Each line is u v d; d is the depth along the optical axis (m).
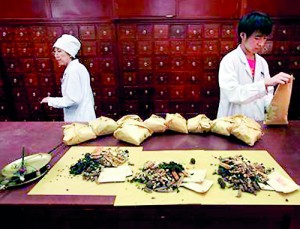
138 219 0.84
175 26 2.71
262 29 1.34
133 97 3.00
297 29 2.67
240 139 1.16
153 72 2.89
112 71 2.90
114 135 1.20
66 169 1.00
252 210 0.79
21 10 2.71
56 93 3.02
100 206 0.80
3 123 1.52
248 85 1.40
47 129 1.41
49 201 0.82
